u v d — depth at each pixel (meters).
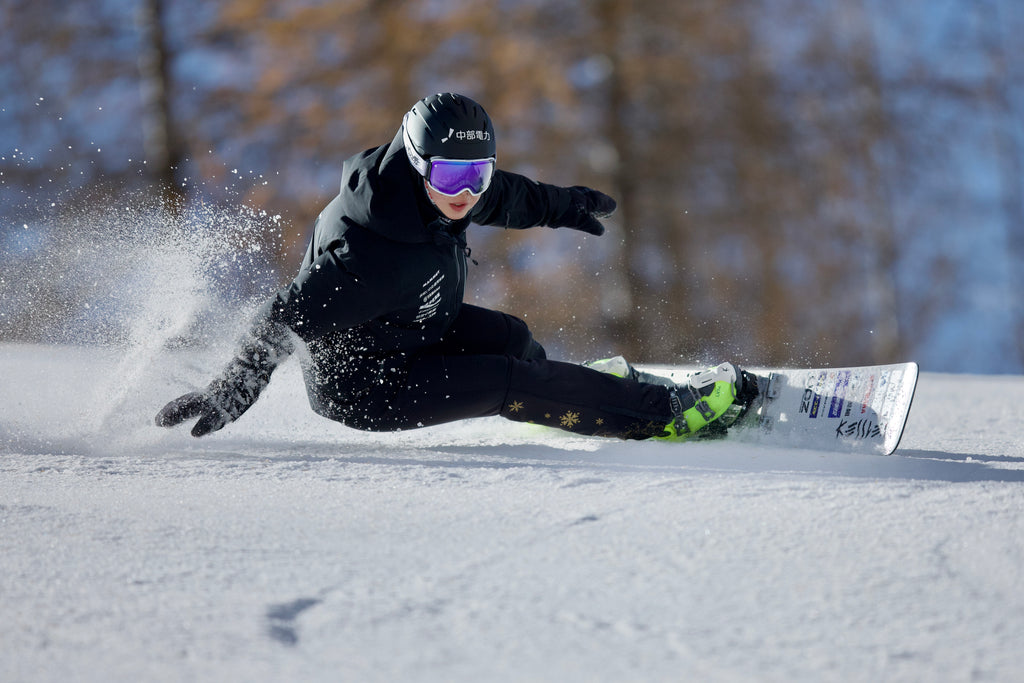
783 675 4.77
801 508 7.54
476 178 10.38
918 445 12.13
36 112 50.97
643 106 52.19
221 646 5.07
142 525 7.22
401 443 12.00
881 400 11.16
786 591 5.80
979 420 15.85
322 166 51.56
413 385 11.07
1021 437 13.23
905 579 5.98
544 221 12.73
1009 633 5.22
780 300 55.44
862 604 5.61
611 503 7.81
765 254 54.91
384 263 10.27
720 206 54.25
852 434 11.12
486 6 51.44
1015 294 64.75
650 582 5.96
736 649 5.05
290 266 49.47
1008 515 7.25
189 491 8.50
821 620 5.39
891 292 60.28
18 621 5.41
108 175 49.66
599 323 51.38
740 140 53.69
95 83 52.47
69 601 5.68
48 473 9.41
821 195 56.66
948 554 6.41
